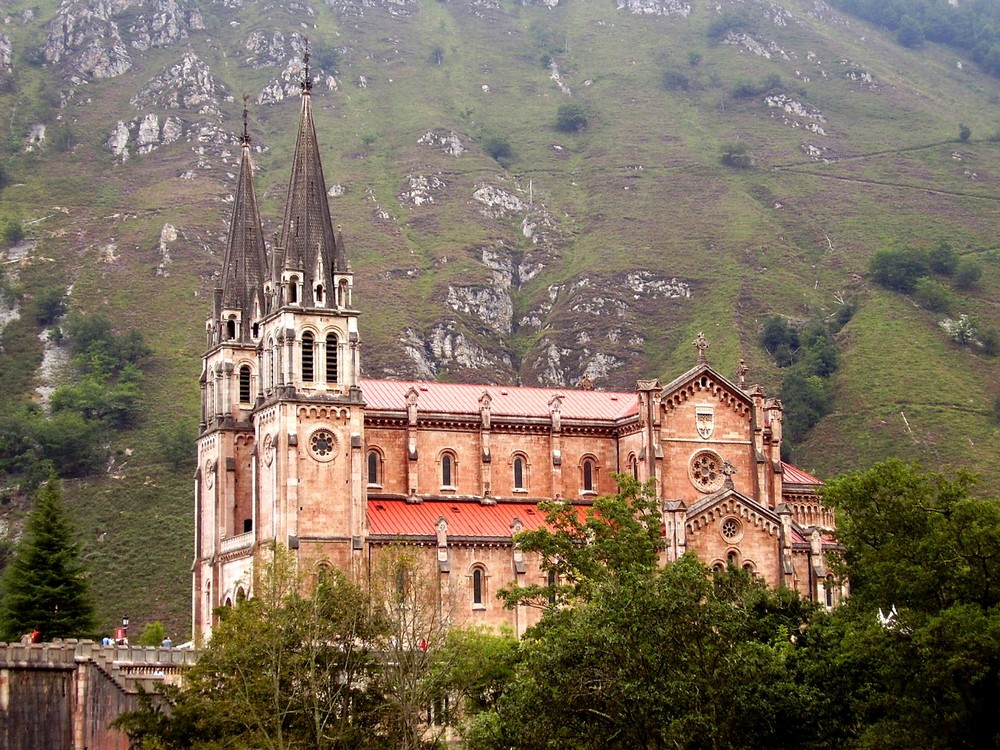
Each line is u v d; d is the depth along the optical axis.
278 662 109.94
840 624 114.06
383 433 166.00
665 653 96.94
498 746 99.94
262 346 160.75
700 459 170.38
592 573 127.94
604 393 183.12
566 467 173.38
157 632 177.38
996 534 105.38
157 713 107.81
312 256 158.25
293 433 152.62
